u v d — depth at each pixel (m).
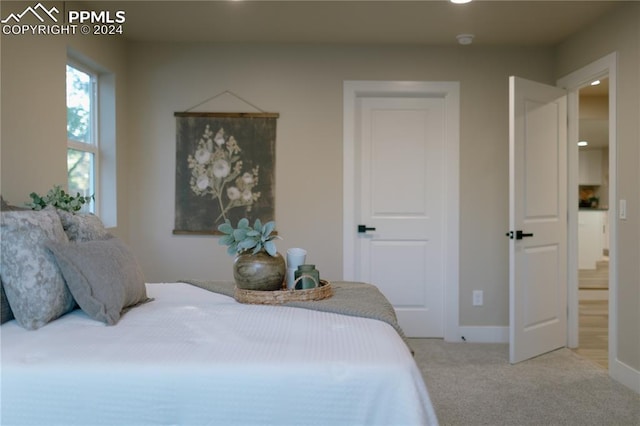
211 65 3.90
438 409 2.66
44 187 2.67
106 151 3.63
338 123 3.93
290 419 1.36
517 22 3.42
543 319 3.66
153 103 3.89
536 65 3.96
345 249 3.94
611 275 3.16
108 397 1.35
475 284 4.00
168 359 1.40
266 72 3.91
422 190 4.07
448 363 3.43
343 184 3.93
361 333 1.64
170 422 1.35
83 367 1.37
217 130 3.90
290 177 3.93
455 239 3.97
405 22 3.43
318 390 1.36
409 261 4.09
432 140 4.07
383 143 4.07
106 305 1.78
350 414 1.36
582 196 9.09
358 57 3.92
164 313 1.91
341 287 2.42
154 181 3.91
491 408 2.67
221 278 3.92
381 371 1.38
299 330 1.67
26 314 1.70
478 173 3.97
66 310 1.85
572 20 3.36
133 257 2.10
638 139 2.90
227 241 2.19
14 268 1.71
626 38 3.01
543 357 3.58
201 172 3.90
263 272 2.09
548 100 3.66
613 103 3.14
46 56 2.69
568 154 3.83
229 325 1.73
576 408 2.67
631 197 2.97
